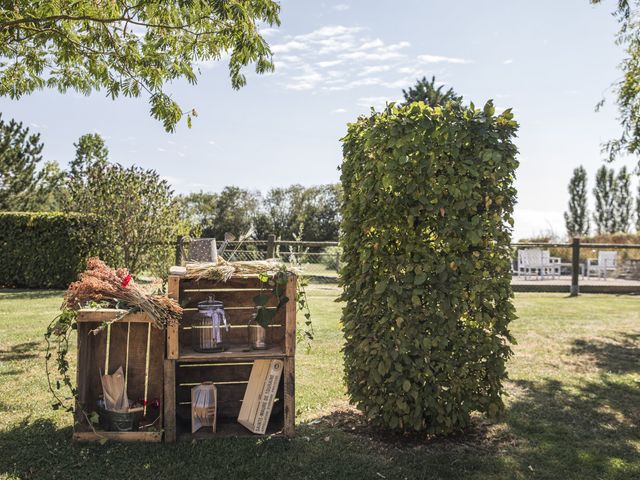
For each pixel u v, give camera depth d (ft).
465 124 11.90
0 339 21.34
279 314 13.67
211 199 95.96
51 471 10.34
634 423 13.39
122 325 12.68
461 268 11.89
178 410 13.69
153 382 12.78
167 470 10.50
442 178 11.85
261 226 94.02
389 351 12.07
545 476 10.48
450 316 11.88
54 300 32.78
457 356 12.21
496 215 12.04
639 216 100.48
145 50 21.38
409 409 12.21
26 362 17.90
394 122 11.99
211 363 13.88
